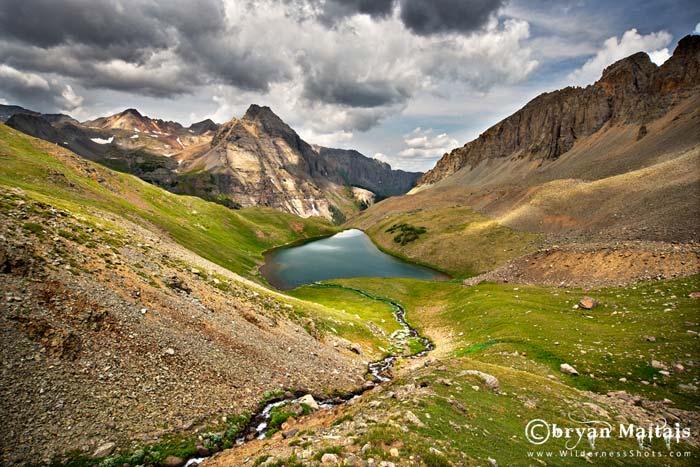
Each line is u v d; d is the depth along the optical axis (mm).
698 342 36406
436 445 18125
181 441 23250
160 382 26719
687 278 54719
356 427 20906
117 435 21484
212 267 68438
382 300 104625
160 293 36719
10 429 18656
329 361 46500
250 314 46344
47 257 30297
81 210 58031
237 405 29203
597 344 41781
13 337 22688
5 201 36500
